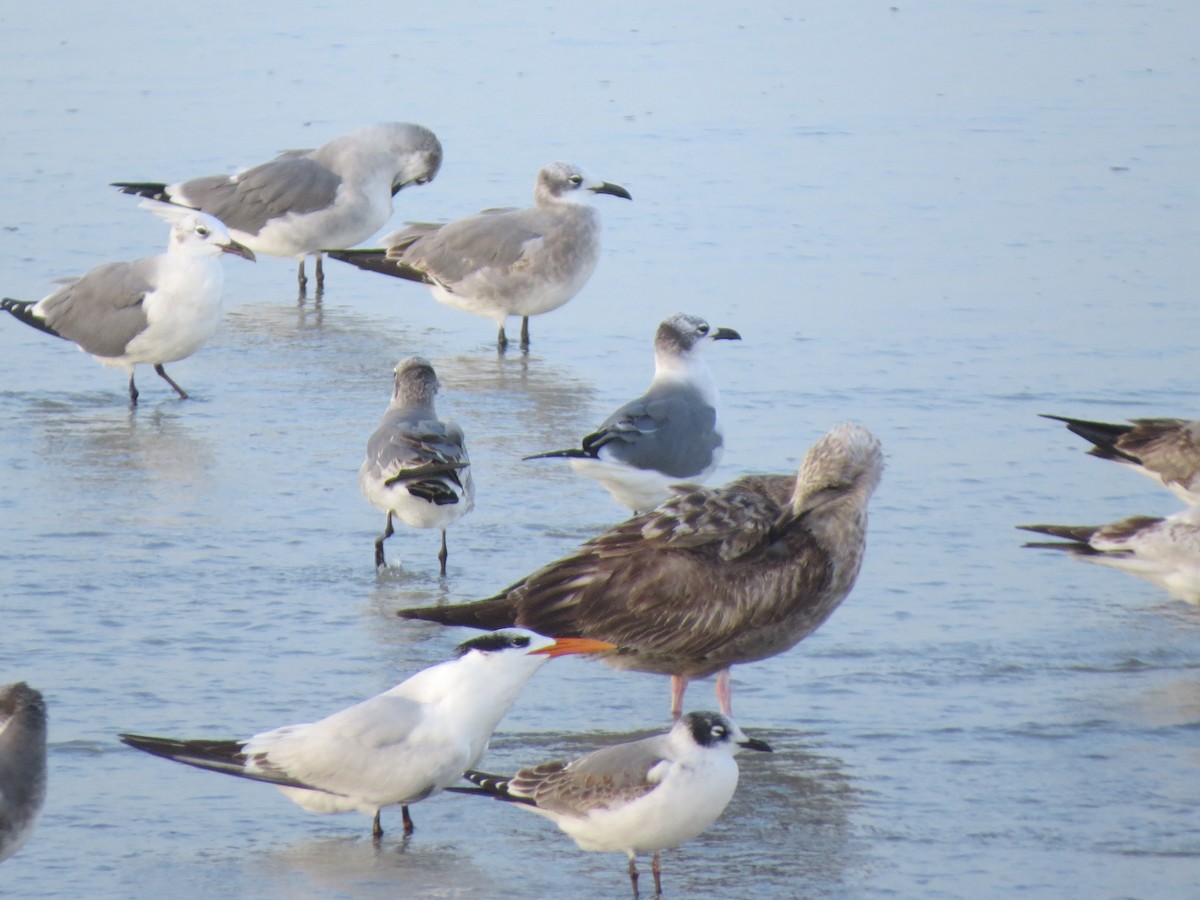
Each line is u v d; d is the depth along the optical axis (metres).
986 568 14.24
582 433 17.66
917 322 20.81
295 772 9.92
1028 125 30.52
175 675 12.11
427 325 22.05
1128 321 20.77
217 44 36.12
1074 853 9.84
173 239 18.62
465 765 10.05
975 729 11.47
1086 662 12.54
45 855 9.83
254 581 13.85
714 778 9.28
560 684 12.48
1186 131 30.06
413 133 23.41
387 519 14.18
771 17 40.00
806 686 12.16
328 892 9.45
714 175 27.31
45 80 32.88
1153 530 13.15
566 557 11.72
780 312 21.31
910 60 35.72
